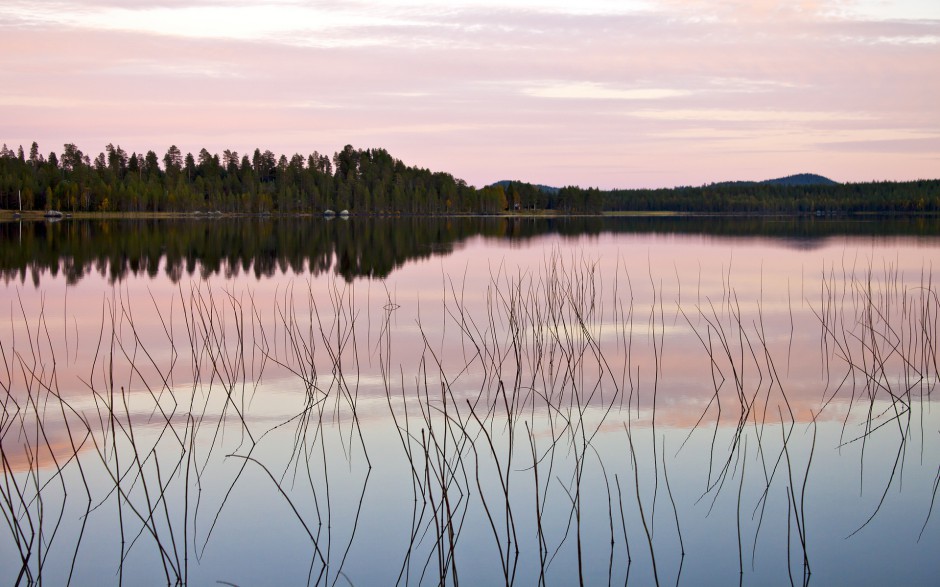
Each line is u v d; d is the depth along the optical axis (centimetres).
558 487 777
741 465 834
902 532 691
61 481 788
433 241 4588
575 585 611
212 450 882
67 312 1850
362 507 738
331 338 1533
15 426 961
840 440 913
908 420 987
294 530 696
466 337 1538
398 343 1481
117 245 3941
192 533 691
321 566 642
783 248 3806
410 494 764
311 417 1002
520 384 1175
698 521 711
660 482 790
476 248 3994
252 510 732
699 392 1124
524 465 833
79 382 1183
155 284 2397
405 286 2358
